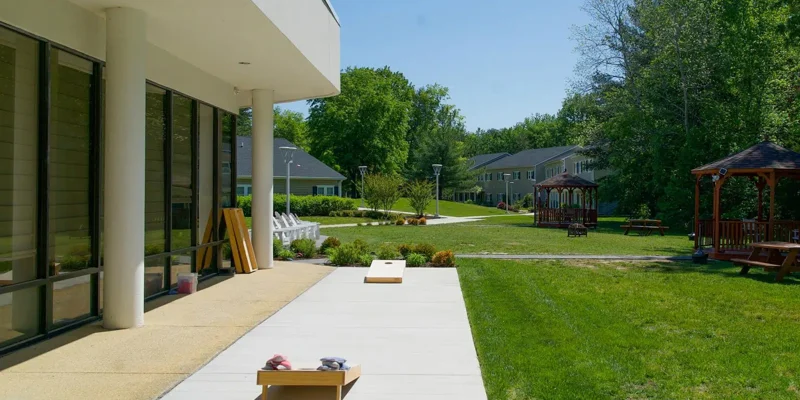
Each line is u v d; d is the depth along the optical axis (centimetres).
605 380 550
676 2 2941
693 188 2858
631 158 3384
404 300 952
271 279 1187
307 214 4053
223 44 914
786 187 2195
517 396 505
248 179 4272
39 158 674
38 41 668
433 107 8231
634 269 1384
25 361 596
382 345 668
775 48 2645
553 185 3441
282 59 1024
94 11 750
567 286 1113
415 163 6359
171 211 1013
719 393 521
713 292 1055
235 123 1355
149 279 945
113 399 485
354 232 2772
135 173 741
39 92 672
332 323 781
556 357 625
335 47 1319
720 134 2788
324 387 509
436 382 537
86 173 772
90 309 784
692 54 2933
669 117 3111
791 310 897
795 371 588
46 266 679
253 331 733
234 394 498
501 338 705
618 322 804
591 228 3297
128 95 730
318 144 5884
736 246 1614
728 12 2736
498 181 7669
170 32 843
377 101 5769
